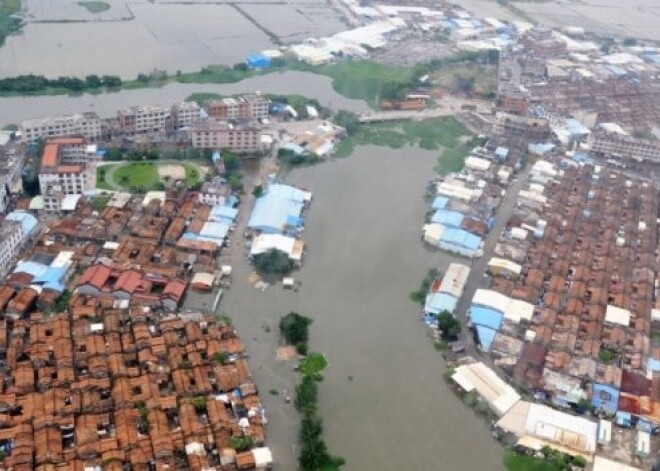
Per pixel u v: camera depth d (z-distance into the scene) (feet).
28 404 533.55
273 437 537.65
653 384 611.47
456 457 533.96
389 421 561.84
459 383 595.88
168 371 583.17
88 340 601.62
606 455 542.57
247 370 586.86
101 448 500.33
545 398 594.65
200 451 506.48
